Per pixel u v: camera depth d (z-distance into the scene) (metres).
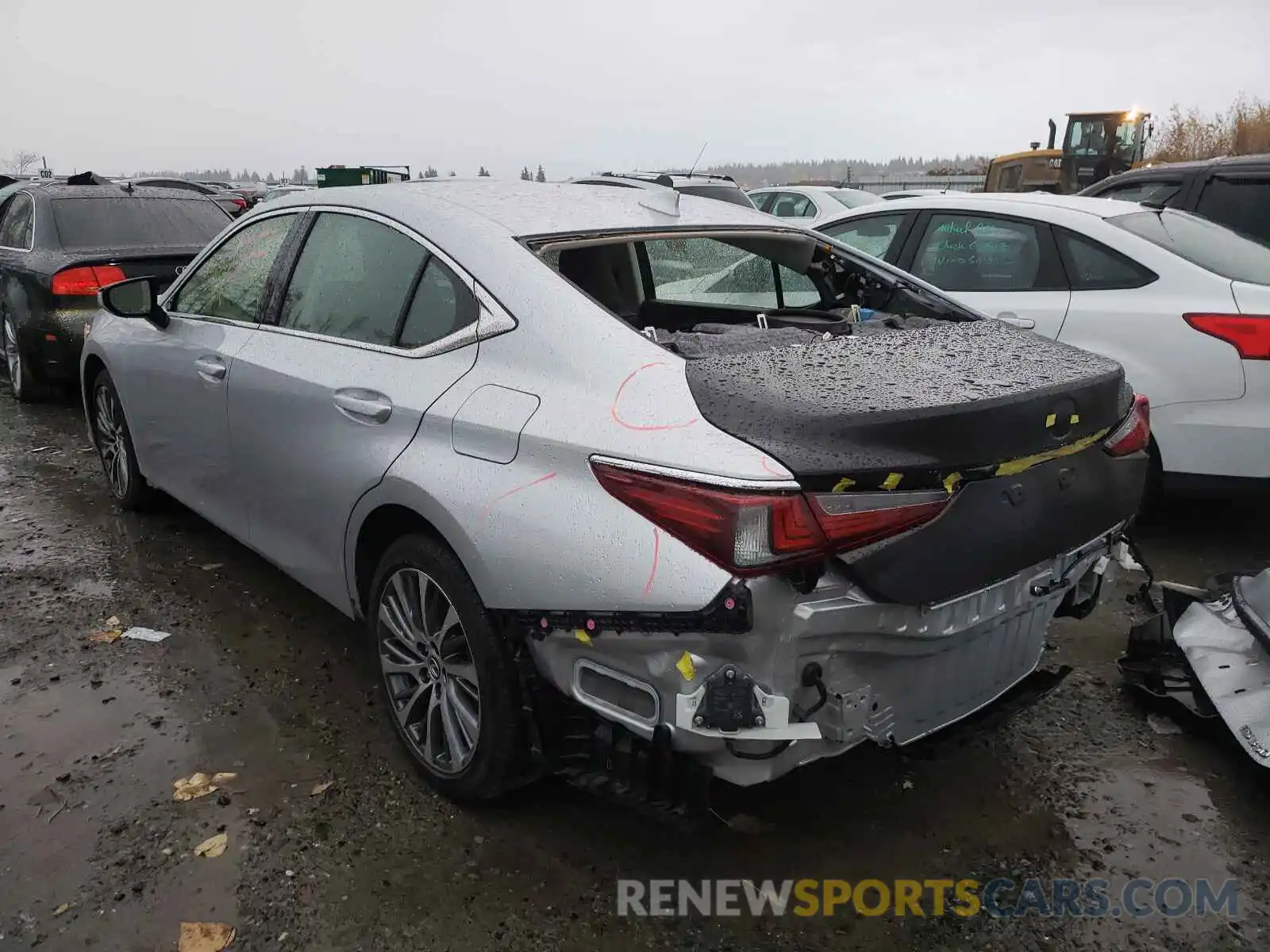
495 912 2.38
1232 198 6.07
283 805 2.75
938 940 2.32
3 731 3.09
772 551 1.96
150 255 6.87
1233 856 2.62
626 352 2.34
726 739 2.07
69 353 6.72
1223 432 4.20
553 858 2.56
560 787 2.84
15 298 6.97
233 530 3.79
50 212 7.01
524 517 2.30
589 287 3.70
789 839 2.65
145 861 2.53
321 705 3.28
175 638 3.72
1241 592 3.28
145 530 4.80
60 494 5.33
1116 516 2.62
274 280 3.51
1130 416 2.71
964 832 2.70
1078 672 3.56
